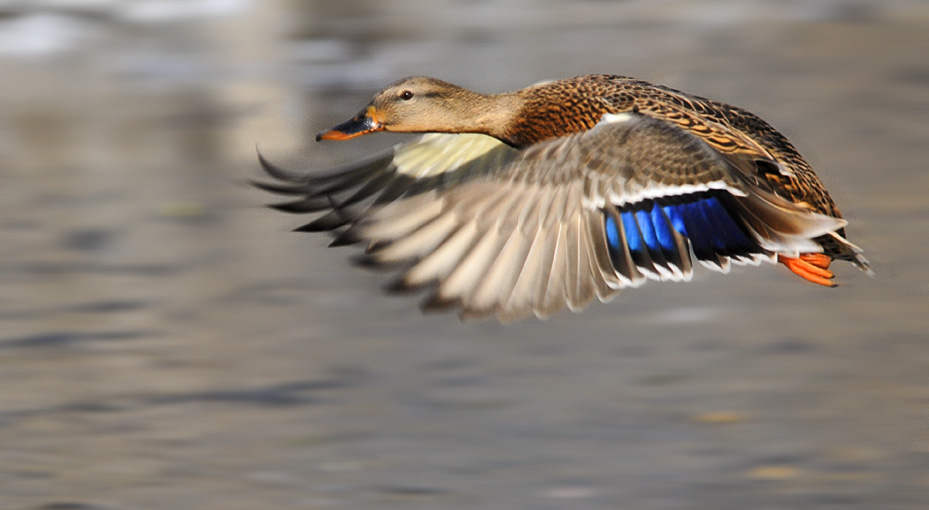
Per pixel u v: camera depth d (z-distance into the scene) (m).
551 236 6.42
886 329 12.16
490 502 9.22
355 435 10.19
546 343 11.90
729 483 9.40
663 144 6.50
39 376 11.38
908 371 11.20
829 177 17.83
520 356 11.62
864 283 13.42
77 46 29.38
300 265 14.39
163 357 11.78
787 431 10.14
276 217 16.39
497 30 31.09
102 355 11.88
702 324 12.35
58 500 9.34
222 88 24.70
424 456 9.84
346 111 22.44
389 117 8.78
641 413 10.47
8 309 13.10
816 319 12.46
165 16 33.12
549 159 6.55
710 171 6.40
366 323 12.49
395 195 8.35
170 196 17.48
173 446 10.10
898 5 34.50
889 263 14.05
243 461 9.84
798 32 30.80
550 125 8.55
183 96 24.14
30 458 9.92
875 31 30.73
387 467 9.70
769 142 7.57
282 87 24.58
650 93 8.30
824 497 9.24
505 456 9.83
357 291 13.46
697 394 10.80
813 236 6.27
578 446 9.93
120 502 9.32
